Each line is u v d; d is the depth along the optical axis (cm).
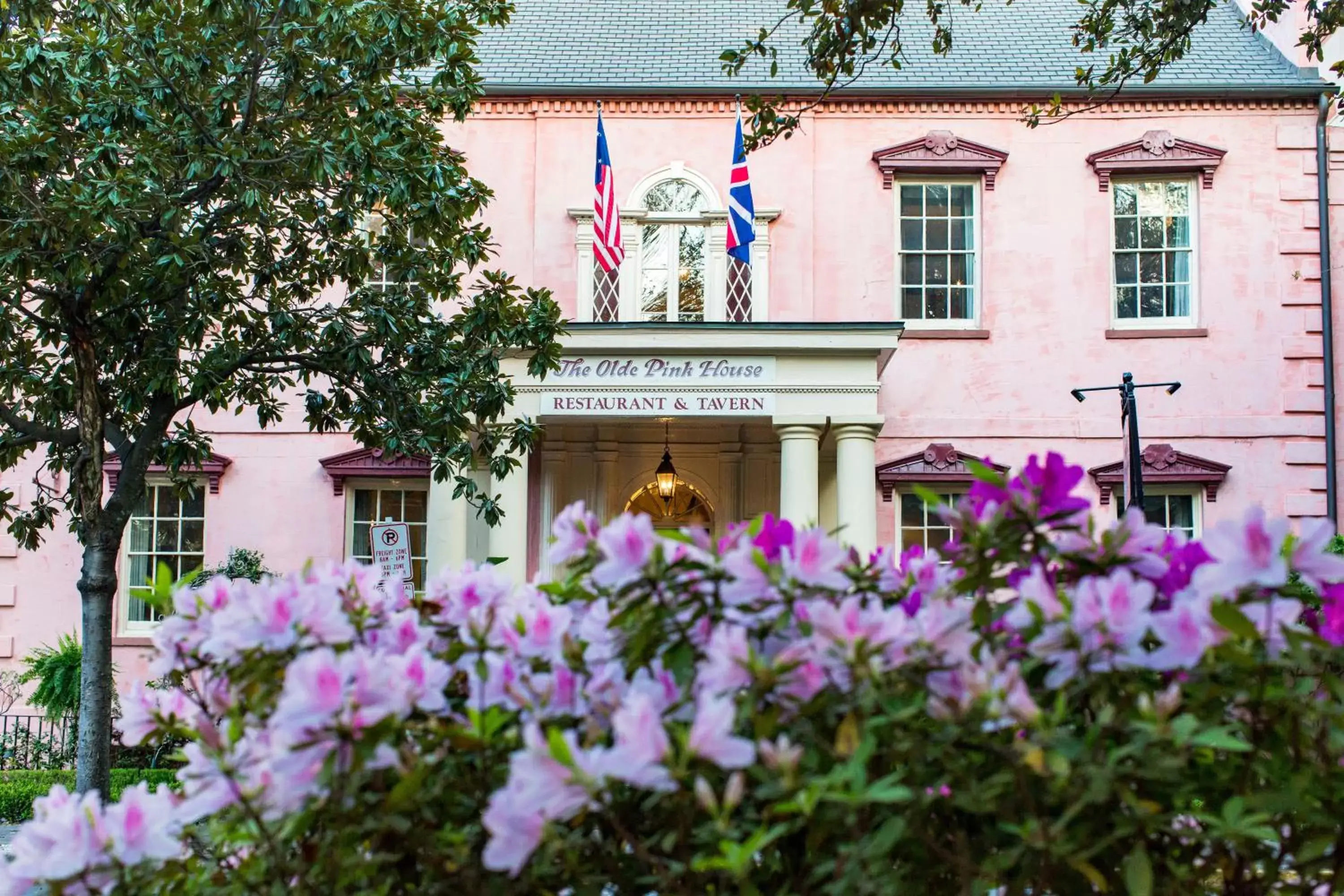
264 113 1095
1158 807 207
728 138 1922
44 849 224
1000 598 272
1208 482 1844
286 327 1159
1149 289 1911
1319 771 222
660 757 186
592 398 1661
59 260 923
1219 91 1888
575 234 1908
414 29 1044
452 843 229
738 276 1891
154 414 1105
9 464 1127
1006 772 215
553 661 245
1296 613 219
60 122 941
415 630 260
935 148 1909
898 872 222
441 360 1166
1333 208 1902
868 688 209
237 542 1873
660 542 240
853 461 1656
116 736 1441
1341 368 1873
